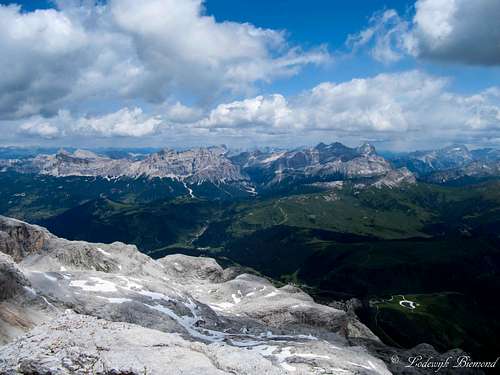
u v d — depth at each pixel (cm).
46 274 13600
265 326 16375
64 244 19125
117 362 5016
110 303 12612
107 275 15250
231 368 5750
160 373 4947
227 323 15400
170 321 12850
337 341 15488
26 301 10719
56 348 5206
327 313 18950
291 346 10756
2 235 17788
